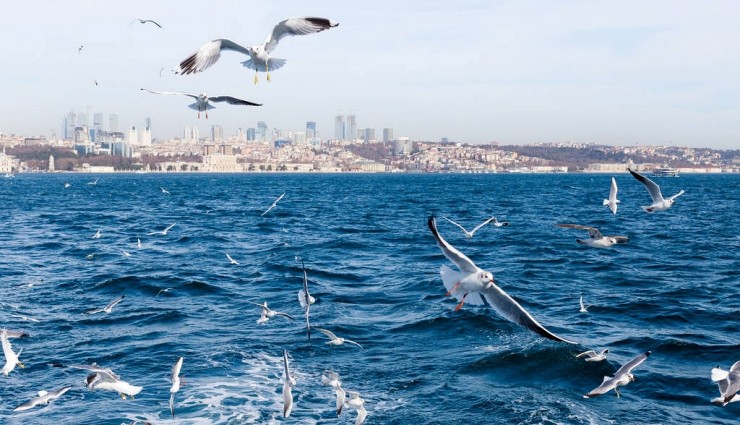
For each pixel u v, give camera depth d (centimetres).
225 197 15375
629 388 2153
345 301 3372
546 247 5541
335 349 2559
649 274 4159
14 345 2605
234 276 4128
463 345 2577
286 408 1387
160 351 2528
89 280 3934
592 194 16612
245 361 2416
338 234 6806
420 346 2586
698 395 2091
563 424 1894
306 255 5134
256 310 3198
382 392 2144
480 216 9319
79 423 1909
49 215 9550
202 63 1174
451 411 1995
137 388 1564
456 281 998
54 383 2209
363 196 16025
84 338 2711
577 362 2347
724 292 3544
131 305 3300
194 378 2244
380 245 5797
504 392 2139
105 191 18562
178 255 5134
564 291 3616
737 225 7712
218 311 3184
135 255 5131
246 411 1991
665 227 7450
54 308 3231
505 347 2523
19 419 1941
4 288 3722
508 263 4666
